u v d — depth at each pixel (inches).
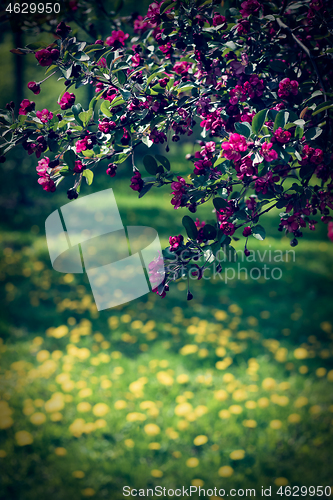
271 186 53.5
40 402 136.6
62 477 111.3
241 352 173.6
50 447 120.4
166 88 57.6
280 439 124.9
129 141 54.7
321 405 140.0
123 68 53.6
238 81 55.7
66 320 201.9
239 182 53.8
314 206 55.7
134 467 114.0
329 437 124.9
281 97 54.1
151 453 119.0
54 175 55.1
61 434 124.5
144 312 210.5
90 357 166.7
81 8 84.7
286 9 67.3
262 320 205.6
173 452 119.9
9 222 358.6
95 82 55.7
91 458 116.3
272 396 139.3
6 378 153.5
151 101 54.8
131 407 135.5
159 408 135.8
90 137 53.3
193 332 179.6
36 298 221.5
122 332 190.4
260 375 156.8
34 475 112.8
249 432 127.0
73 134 55.0
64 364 159.8
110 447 121.1
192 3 57.2
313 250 300.7
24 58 373.4
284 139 46.8
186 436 123.6
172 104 56.0
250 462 116.8
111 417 130.6
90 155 53.9
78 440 123.6
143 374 154.3
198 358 167.6
